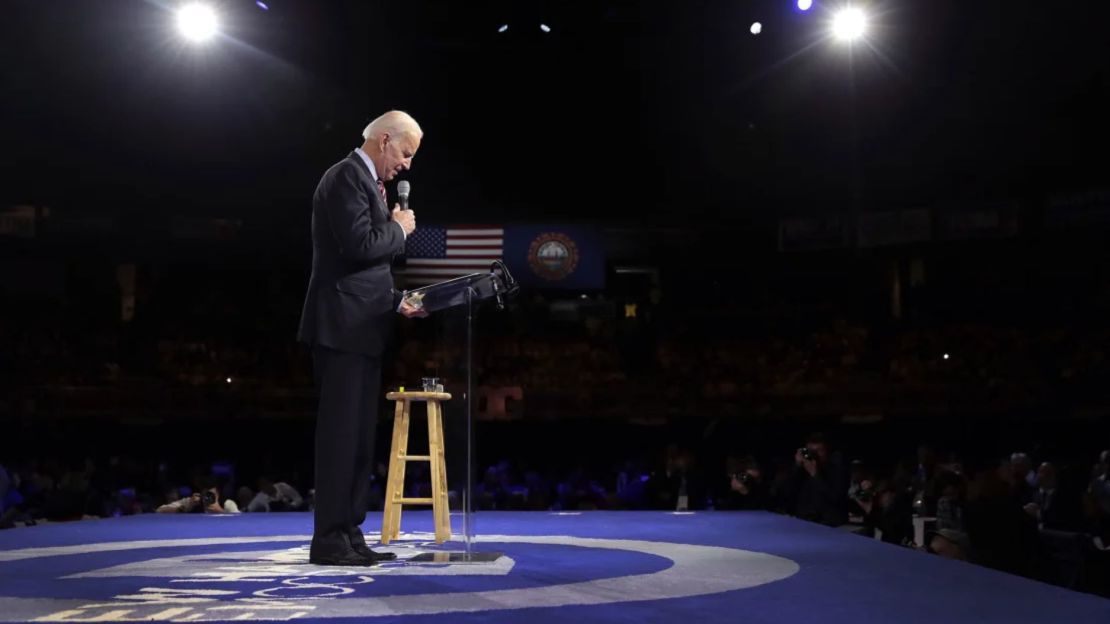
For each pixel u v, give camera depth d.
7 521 11.64
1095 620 2.97
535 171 23.09
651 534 5.95
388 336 4.66
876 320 23.12
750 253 23.92
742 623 2.94
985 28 19.72
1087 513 9.34
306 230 22.50
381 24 20.95
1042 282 21.61
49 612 3.14
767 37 20.73
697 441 21.47
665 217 23.22
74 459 20.52
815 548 5.12
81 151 21.20
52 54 20.27
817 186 22.23
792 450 21.05
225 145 21.94
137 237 21.86
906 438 20.47
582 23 20.77
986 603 3.31
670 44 21.78
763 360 22.77
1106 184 19.23
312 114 21.97
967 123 20.62
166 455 21.00
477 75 22.50
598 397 21.55
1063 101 19.47
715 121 22.39
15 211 20.92
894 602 3.33
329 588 3.67
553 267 22.52
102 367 21.31
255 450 21.28
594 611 3.13
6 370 20.80
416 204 23.06
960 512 8.70
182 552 5.10
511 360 23.02
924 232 20.58
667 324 24.09
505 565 4.38
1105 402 18.47
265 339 22.89
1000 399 19.48
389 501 5.44
